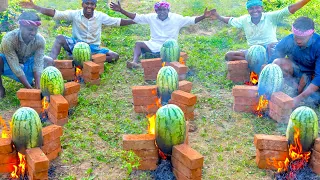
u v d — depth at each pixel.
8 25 5.06
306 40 3.29
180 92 3.23
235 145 2.90
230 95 3.72
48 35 5.22
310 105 3.45
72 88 3.38
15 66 3.49
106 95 3.69
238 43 5.18
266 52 4.01
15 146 2.50
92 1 4.39
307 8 6.08
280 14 4.24
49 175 2.54
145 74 4.05
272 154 2.58
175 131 2.46
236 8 6.30
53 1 6.46
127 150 2.56
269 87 3.21
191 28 5.64
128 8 6.36
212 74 4.16
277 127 3.13
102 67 4.20
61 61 3.99
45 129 2.67
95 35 4.53
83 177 2.54
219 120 3.25
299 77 3.58
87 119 3.26
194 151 2.42
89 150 2.82
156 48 4.56
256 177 2.54
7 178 2.51
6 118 3.26
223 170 2.62
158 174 2.54
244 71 3.98
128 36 5.37
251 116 3.31
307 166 2.56
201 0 6.57
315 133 2.51
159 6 4.48
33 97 3.23
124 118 3.29
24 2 4.38
